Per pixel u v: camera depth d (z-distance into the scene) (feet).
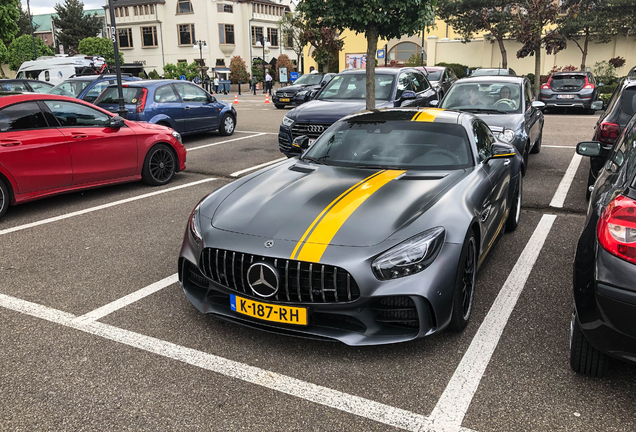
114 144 22.07
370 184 11.30
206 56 175.83
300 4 28.63
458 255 9.48
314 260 8.92
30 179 19.33
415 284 8.93
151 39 180.75
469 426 7.62
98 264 14.49
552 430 7.50
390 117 14.64
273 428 7.64
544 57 106.11
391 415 7.89
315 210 10.18
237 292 9.61
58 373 9.11
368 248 9.03
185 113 36.70
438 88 42.32
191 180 25.45
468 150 13.00
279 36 186.29
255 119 53.26
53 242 16.43
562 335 10.26
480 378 8.82
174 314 11.41
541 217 18.63
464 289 10.24
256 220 10.12
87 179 21.38
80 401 8.33
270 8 184.96
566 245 15.66
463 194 10.89
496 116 23.84
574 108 58.44
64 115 20.70
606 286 7.29
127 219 18.90
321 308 9.09
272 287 9.14
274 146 35.17
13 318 11.27
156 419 7.88
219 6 172.45
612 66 99.09
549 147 33.30
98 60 71.51
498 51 110.01
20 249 15.81
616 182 8.57
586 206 19.65
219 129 40.34
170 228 17.76
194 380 8.88
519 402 8.16
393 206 10.15
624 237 7.23
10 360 9.54
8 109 19.02
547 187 22.70
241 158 30.83
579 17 94.12
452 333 10.37
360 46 122.11
